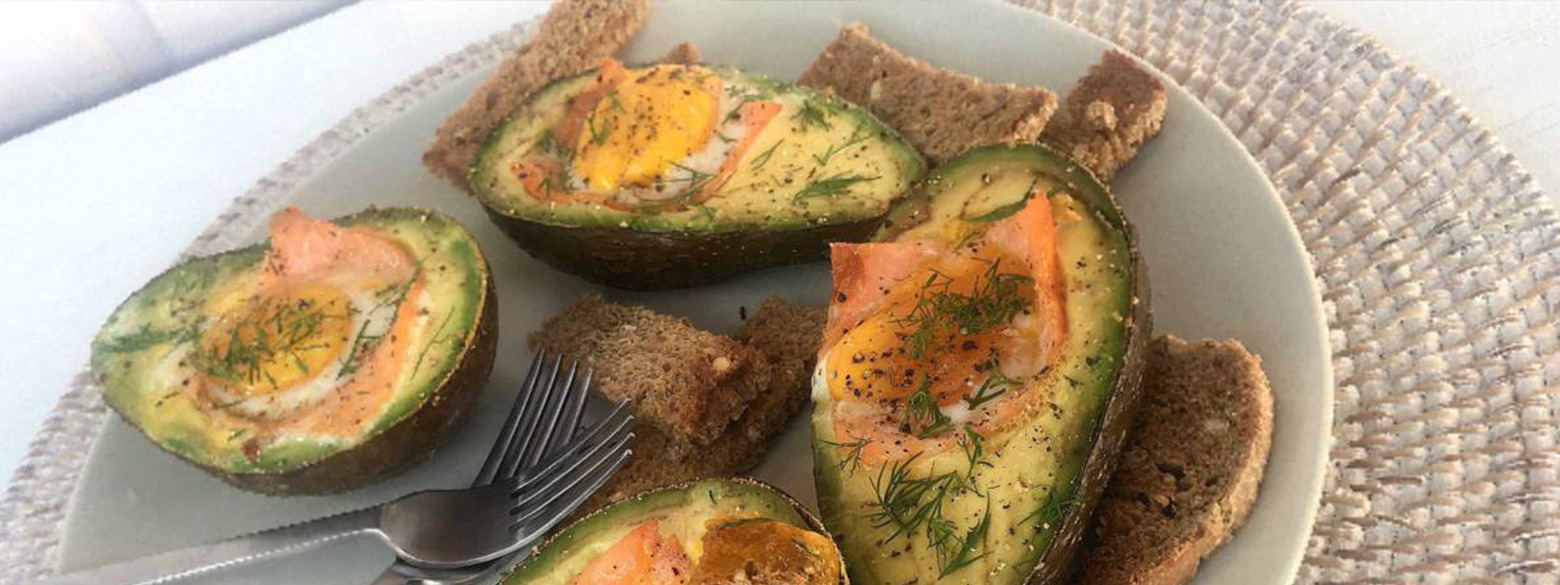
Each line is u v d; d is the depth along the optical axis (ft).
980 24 1.00
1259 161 0.89
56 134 1.21
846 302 0.77
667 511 0.69
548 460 0.82
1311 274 0.77
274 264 0.87
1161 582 0.70
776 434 0.86
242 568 0.84
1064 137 0.89
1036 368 0.71
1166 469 0.73
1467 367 0.75
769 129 0.91
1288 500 0.70
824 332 0.78
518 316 0.96
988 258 0.75
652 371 0.85
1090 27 1.03
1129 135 0.87
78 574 0.79
